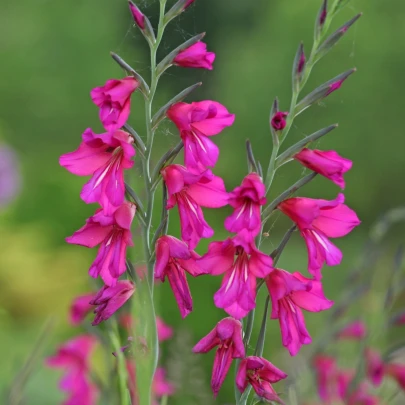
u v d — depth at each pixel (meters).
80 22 8.05
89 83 7.89
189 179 0.82
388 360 1.13
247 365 0.81
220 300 0.80
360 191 7.09
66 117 7.82
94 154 0.83
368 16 6.94
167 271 0.84
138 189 0.88
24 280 2.96
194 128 0.83
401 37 6.89
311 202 0.82
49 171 3.33
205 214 2.55
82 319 1.06
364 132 6.99
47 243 3.15
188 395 1.14
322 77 6.71
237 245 0.79
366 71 6.89
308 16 7.07
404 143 7.01
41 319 2.91
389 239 5.18
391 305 1.15
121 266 0.82
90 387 1.11
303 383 1.18
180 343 1.14
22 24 8.05
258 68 7.13
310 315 2.55
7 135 7.05
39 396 1.88
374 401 1.12
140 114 4.41
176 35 3.91
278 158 0.82
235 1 9.46
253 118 7.01
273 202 0.82
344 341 1.34
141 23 0.82
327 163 0.81
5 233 3.07
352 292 1.19
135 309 0.84
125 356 0.89
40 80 7.82
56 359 1.11
